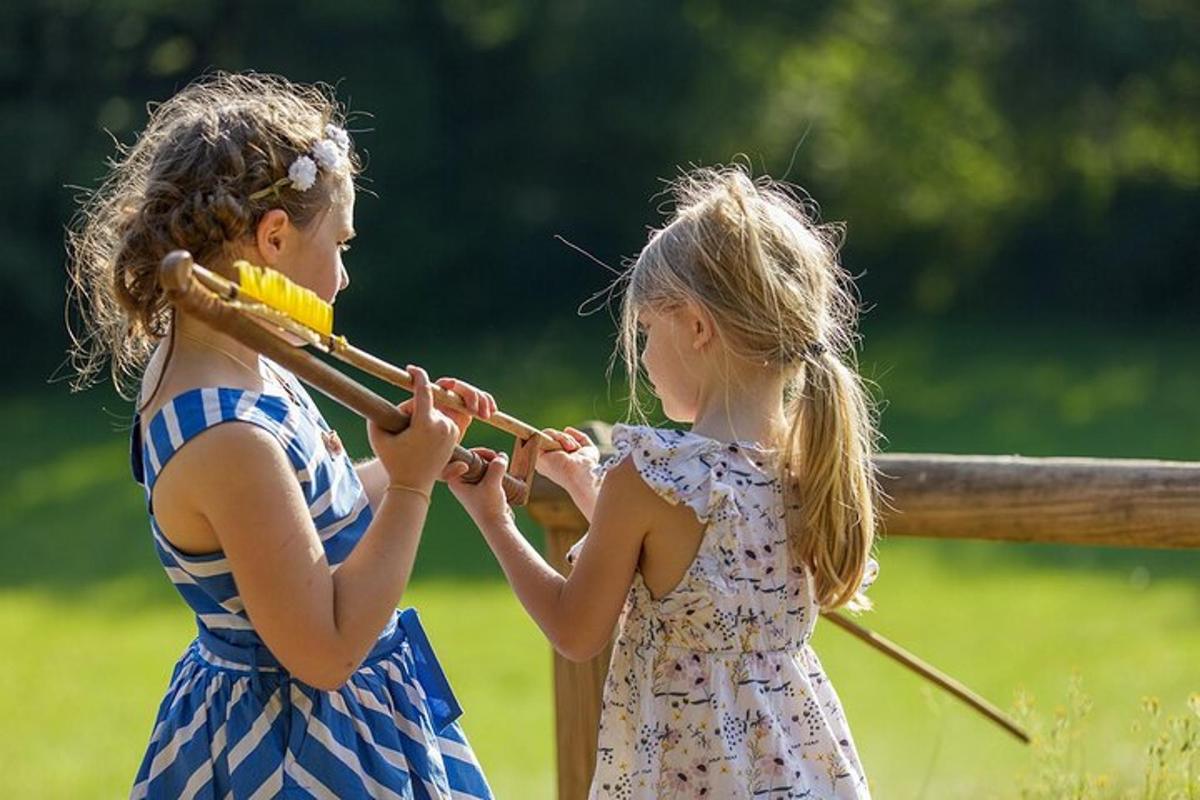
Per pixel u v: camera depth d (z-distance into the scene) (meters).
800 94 52.09
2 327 48.00
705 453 5.80
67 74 48.00
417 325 52.84
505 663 24.19
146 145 5.48
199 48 49.38
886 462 7.24
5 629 27.09
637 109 51.03
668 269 5.88
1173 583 28.52
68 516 35.66
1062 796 7.68
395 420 5.19
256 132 5.28
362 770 5.43
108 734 20.48
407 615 5.88
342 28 49.88
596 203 52.66
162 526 5.21
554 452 6.46
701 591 5.78
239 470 5.03
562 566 7.59
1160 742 7.36
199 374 5.23
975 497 7.09
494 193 52.66
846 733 6.05
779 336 5.83
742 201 5.89
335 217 5.41
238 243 5.23
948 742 18.41
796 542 5.91
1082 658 23.44
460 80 52.25
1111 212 54.91
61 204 47.38
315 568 5.07
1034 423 40.66
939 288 55.22
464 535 32.97
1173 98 54.75
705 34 51.34
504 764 18.88
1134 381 45.06
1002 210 54.94
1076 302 55.19
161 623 27.28
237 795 5.32
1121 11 54.06
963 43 54.50
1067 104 54.66
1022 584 28.75
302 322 4.81
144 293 5.28
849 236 54.25
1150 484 6.84
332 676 5.11
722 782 5.75
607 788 5.95
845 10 54.03
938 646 24.59
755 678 5.81
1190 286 54.75
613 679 5.98
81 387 5.83
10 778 18.38
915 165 53.59
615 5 50.50
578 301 53.06
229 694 5.38
